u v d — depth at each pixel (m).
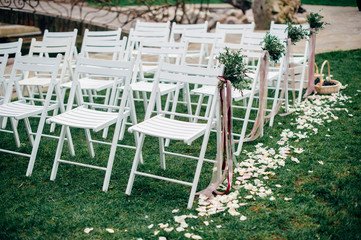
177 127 3.12
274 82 5.64
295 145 3.81
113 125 4.73
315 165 3.37
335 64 6.94
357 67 6.64
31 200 3.00
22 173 3.49
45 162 3.70
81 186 3.22
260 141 4.03
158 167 3.54
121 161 3.66
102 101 5.68
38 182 3.31
